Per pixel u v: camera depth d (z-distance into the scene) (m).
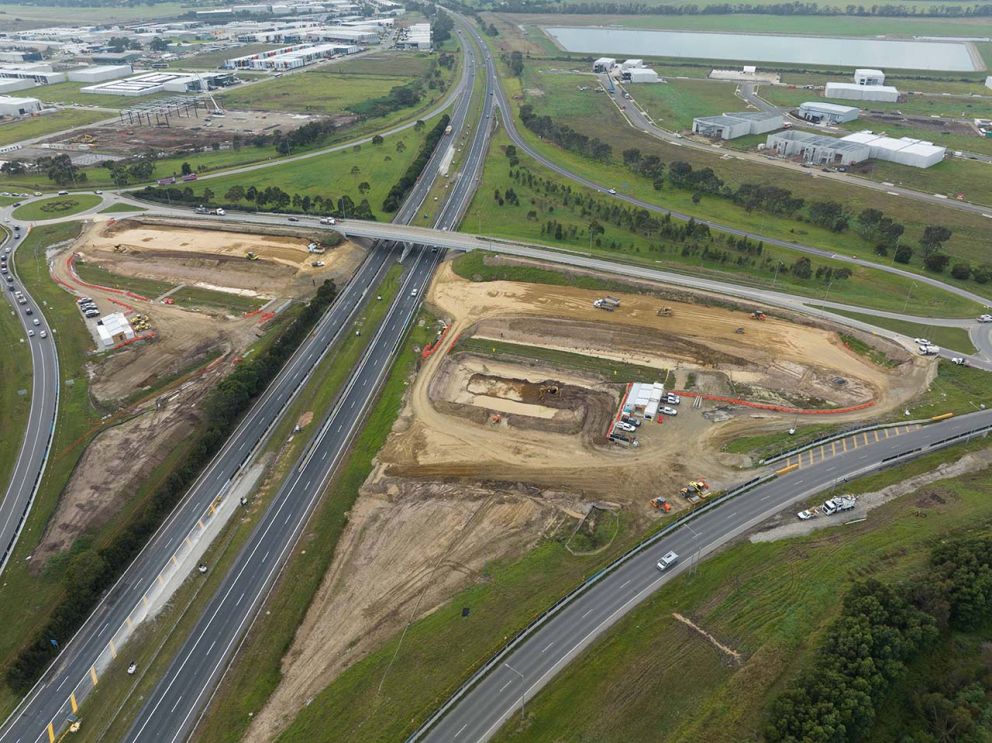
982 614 85.94
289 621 94.56
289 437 129.25
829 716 73.19
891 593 85.75
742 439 122.31
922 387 132.88
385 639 91.19
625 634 88.81
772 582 93.75
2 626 94.50
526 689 83.19
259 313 167.75
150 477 118.69
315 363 150.50
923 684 81.44
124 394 138.50
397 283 183.12
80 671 89.62
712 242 193.38
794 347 146.62
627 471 116.62
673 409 129.88
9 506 112.62
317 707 83.62
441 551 103.62
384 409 135.62
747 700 79.06
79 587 96.25
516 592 96.31
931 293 164.38
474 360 149.12
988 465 111.38
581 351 150.00
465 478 116.94
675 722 78.19
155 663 90.31
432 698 82.94
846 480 110.94
